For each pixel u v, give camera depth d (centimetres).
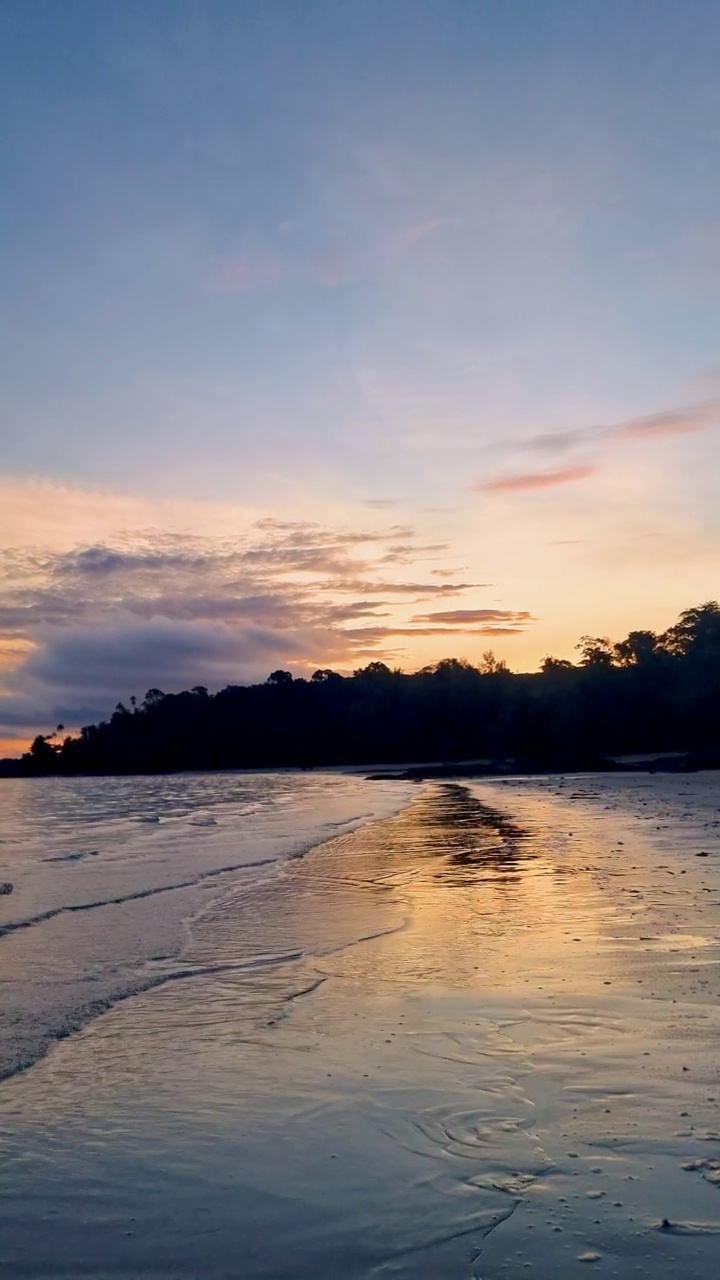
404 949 1130
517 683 12725
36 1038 813
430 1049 758
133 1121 640
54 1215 517
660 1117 607
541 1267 450
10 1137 618
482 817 3150
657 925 1180
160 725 15200
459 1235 484
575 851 2008
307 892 1605
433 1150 579
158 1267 467
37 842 2769
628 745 9906
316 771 11306
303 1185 543
